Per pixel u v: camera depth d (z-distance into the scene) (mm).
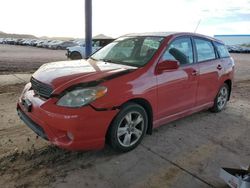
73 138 3221
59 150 3775
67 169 3352
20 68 13156
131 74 3688
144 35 4781
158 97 4016
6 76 9242
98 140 3373
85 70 3750
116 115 3486
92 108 3234
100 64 4152
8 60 17953
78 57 16625
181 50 4578
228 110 6184
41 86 3510
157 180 3250
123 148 3730
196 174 3418
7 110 5418
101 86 3340
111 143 3600
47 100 3330
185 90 4547
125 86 3531
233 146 4293
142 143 4156
